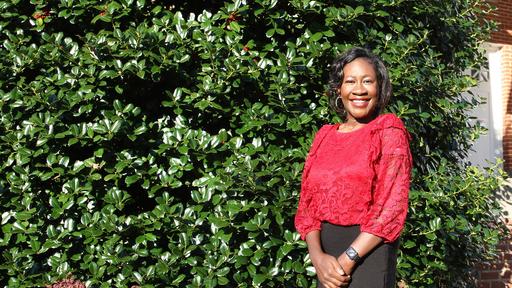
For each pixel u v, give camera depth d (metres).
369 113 2.82
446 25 5.15
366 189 2.61
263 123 4.05
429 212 4.47
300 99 4.39
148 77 4.22
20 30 4.36
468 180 4.85
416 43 4.54
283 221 3.86
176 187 4.09
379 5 4.51
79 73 4.09
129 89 4.35
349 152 2.70
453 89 4.86
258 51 4.43
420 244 4.46
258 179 3.92
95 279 3.93
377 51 4.43
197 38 4.19
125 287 3.88
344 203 2.64
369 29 4.45
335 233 2.69
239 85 4.16
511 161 9.82
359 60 2.85
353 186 2.62
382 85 2.86
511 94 9.94
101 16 4.19
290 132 4.28
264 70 4.20
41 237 4.07
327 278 2.59
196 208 3.97
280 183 4.03
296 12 4.34
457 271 5.04
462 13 5.34
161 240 4.16
